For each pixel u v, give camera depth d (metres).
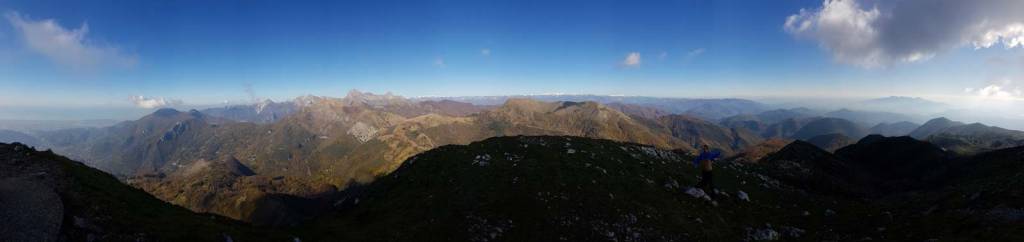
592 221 37.16
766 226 40.78
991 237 26.75
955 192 45.72
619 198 41.31
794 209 49.53
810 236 38.28
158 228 24.23
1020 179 36.66
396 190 45.78
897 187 111.94
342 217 42.47
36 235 20.05
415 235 34.09
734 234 37.97
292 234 31.53
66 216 22.16
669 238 35.62
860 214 43.91
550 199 39.88
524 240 34.59
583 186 42.91
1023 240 24.50
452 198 40.16
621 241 34.91
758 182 64.06
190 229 25.48
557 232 35.59
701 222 39.31
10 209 21.45
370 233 34.03
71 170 26.77
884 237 35.00
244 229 29.58
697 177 57.00
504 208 38.47
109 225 22.84
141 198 27.86
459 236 34.44
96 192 25.30
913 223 36.25
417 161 53.22
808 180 87.75
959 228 31.30
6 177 24.45
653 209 40.41
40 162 26.91
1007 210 30.83
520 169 46.38
